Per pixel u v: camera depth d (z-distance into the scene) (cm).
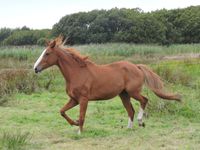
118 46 3947
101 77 1023
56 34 5512
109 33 5450
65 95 1636
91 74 1017
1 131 1032
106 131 1033
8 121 1162
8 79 1703
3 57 3036
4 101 1448
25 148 870
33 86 1697
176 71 1953
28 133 964
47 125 1121
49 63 1007
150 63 2689
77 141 945
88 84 1009
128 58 3084
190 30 5750
